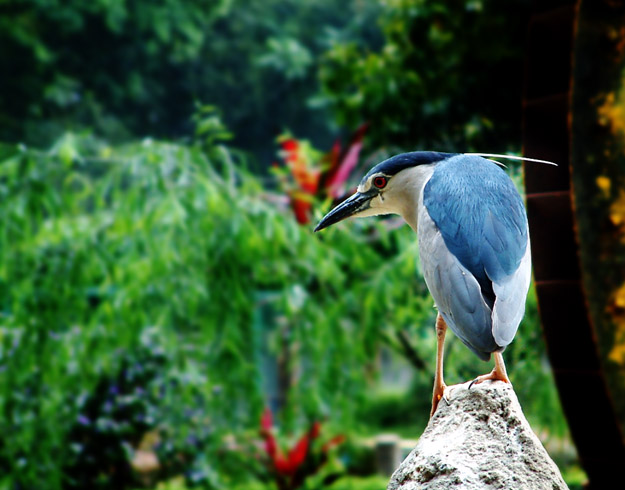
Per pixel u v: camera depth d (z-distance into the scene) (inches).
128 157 528.4
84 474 601.3
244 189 545.6
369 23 1291.8
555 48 339.9
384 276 506.0
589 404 331.6
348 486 748.6
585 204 328.8
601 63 330.6
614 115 327.0
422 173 193.6
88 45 1169.4
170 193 498.6
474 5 549.3
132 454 590.6
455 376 397.4
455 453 176.4
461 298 167.6
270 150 1343.5
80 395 553.9
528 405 417.7
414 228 195.9
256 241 517.0
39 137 1104.2
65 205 538.9
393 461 810.2
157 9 1152.2
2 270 514.9
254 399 559.8
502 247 171.2
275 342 611.2
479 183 179.8
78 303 525.3
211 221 515.8
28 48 1099.3
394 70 591.5
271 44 1211.9
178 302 518.0
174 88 1282.0
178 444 591.5
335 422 592.7
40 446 532.1
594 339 326.3
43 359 518.9
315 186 532.1
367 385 675.4
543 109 339.6
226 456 619.5
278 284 581.0
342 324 542.0
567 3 337.7
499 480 172.9
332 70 637.3
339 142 534.3
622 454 328.5
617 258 324.5
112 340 522.9
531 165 337.7
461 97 564.7
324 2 1370.6
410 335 570.9
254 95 1325.0
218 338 550.3
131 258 510.3
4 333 518.0
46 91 1108.5
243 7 1339.8
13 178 517.7
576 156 330.6
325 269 527.5
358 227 513.7
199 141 553.3
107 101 1206.9
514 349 387.9
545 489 173.0
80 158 514.0
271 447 592.7
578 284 328.8
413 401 966.4
